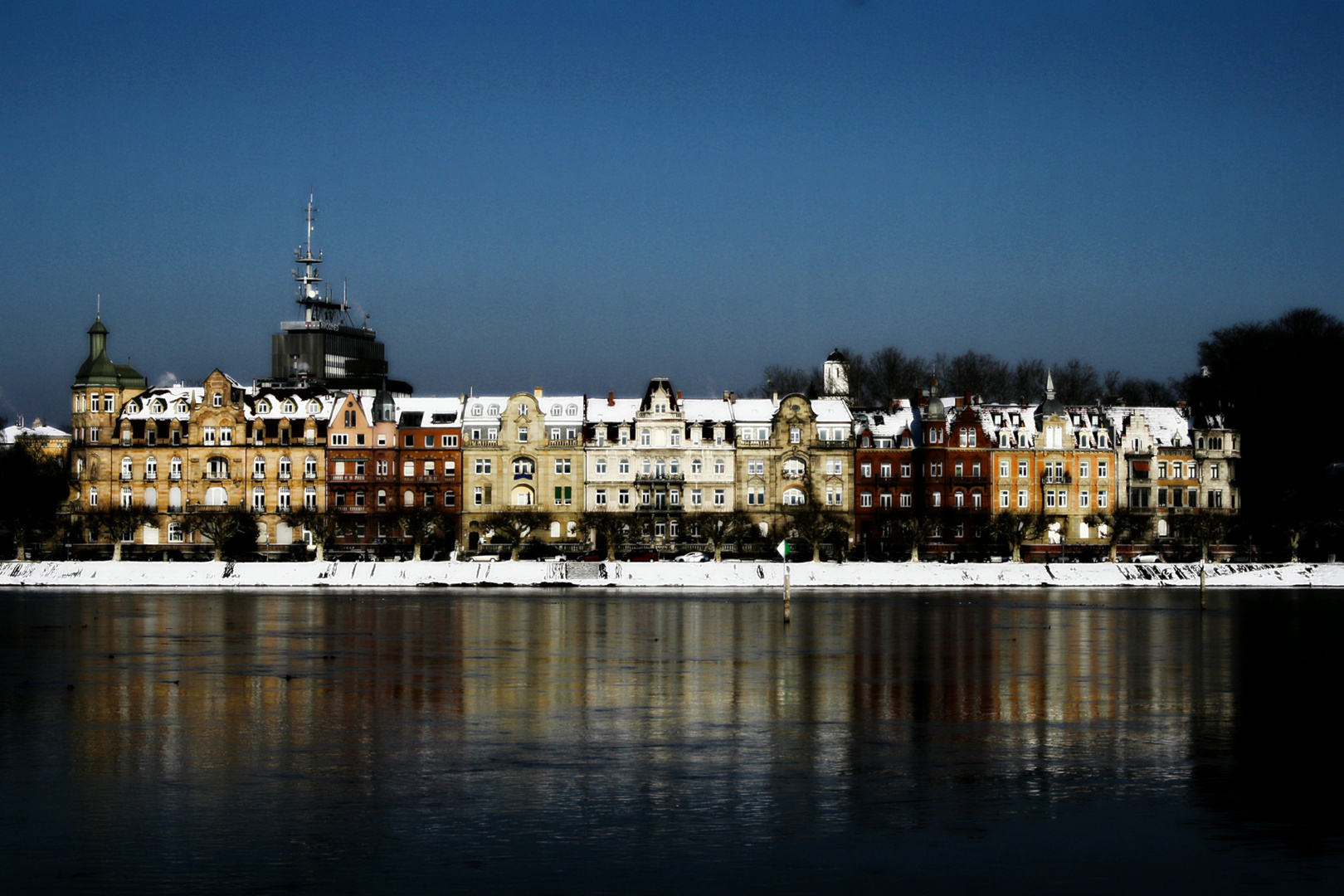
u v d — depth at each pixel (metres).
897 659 101.81
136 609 141.00
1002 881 50.31
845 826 56.25
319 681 89.94
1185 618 135.12
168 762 66.12
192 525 195.50
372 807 58.53
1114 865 51.91
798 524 198.12
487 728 74.31
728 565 181.75
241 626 122.81
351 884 49.59
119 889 48.97
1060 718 77.94
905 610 143.62
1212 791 61.78
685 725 75.31
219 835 54.84
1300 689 88.44
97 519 193.88
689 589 175.12
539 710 79.62
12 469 189.25
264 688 87.19
